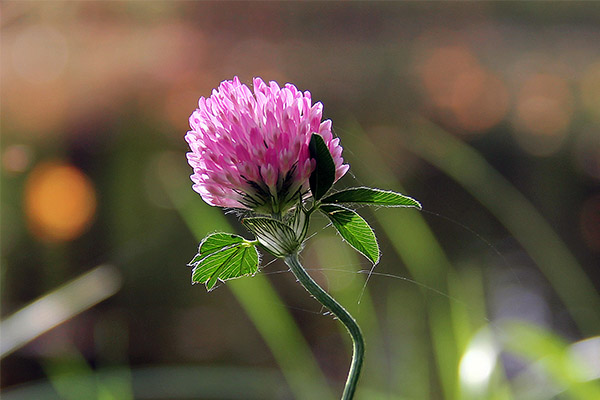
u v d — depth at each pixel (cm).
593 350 52
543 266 72
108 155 133
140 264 120
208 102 37
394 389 63
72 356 70
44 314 64
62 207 125
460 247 116
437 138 74
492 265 111
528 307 99
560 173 135
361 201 37
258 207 37
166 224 125
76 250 124
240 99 37
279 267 105
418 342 67
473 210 118
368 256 38
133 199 128
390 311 70
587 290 70
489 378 51
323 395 59
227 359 108
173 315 115
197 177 37
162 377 78
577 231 129
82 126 133
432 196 119
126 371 63
